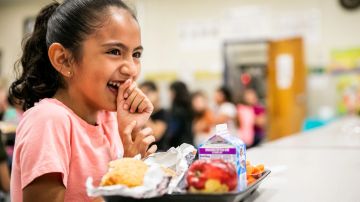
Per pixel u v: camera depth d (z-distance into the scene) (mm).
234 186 653
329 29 5625
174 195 640
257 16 5973
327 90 5645
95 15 852
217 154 714
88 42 851
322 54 5664
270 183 966
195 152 807
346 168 1205
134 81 943
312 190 882
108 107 907
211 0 6223
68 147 833
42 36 969
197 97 5293
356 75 5492
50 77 964
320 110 5672
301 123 5336
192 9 6324
